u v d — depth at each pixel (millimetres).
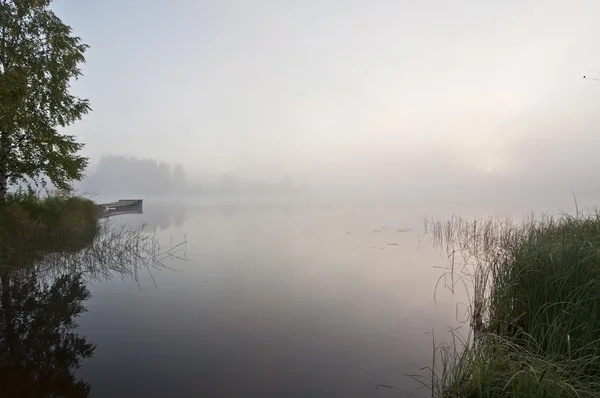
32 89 14938
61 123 16453
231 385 4289
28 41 15297
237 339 5688
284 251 14109
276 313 6918
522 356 4168
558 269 5602
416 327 6215
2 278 9477
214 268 11000
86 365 4797
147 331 6016
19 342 5539
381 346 5438
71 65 16500
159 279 9609
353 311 7062
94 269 10633
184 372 4598
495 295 6137
